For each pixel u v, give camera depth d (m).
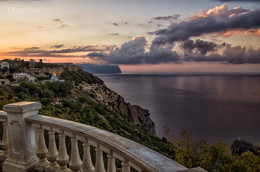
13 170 3.13
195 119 107.31
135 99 184.25
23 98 40.97
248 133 78.94
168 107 145.50
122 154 1.72
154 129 93.62
